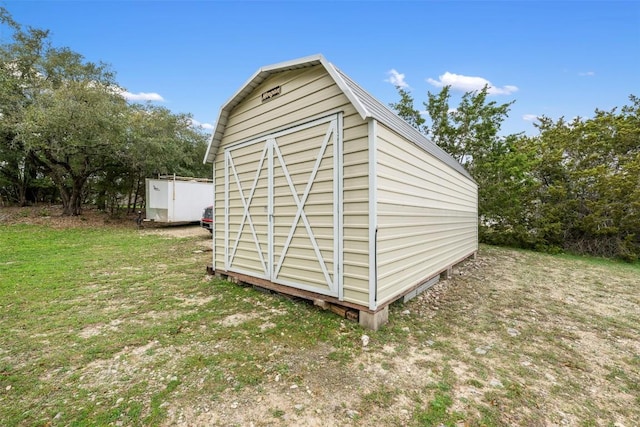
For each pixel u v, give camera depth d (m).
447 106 15.23
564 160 11.17
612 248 9.66
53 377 2.34
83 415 1.91
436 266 5.34
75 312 3.69
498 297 4.71
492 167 12.06
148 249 8.14
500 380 2.38
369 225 3.17
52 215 14.11
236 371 2.43
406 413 1.97
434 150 5.72
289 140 4.04
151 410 1.97
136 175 16.06
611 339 3.24
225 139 5.21
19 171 15.89
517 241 11.17
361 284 3.28
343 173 3.42
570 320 3.79
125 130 12.28
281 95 4.15
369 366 2.54
